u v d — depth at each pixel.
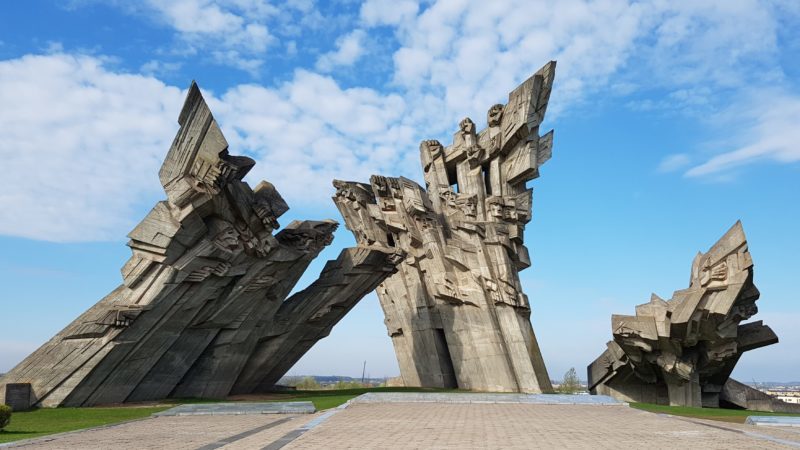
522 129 31.69
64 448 10.88
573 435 12.85
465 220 32.59
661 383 33.69
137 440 11.99
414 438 11.84
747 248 25.75
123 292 21.67
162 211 21.28
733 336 27.42
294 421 15.73
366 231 34.34
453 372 34.97
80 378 20.34
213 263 22.47
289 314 28.30
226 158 21.30
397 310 36.84
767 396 34.22
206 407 18.59
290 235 26.27
